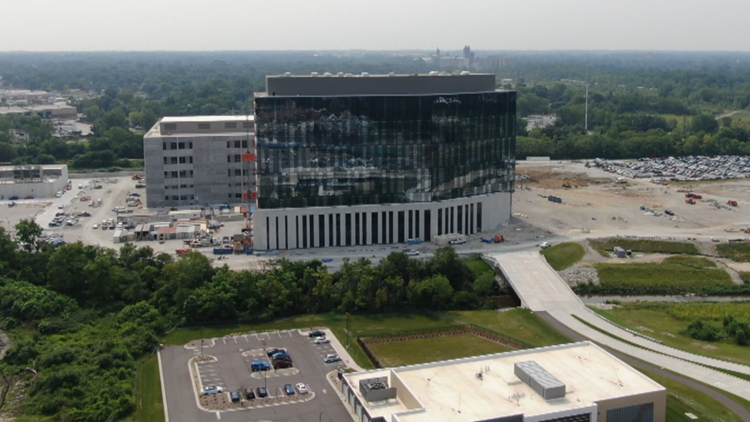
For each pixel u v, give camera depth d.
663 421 193.75
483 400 186.38
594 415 182.75
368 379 198.75
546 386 187.00
